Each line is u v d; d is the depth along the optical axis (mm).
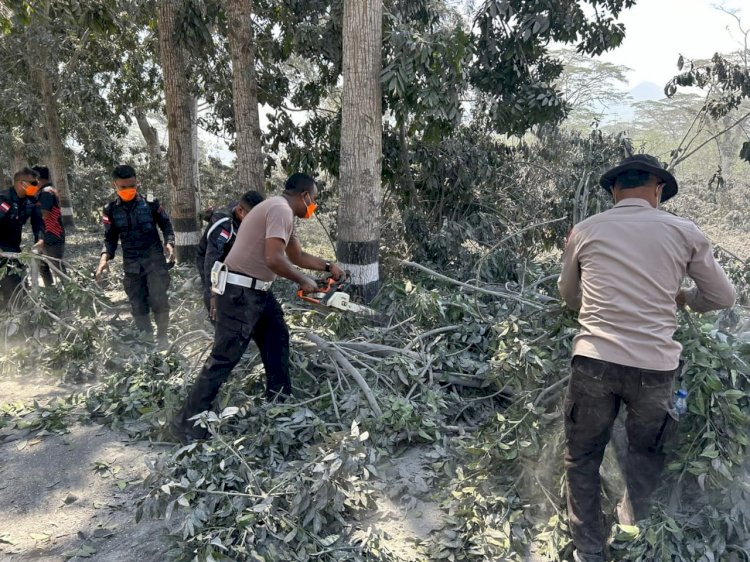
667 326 2254
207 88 9742
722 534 2404
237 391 3641
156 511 2664
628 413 2361
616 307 2254
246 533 2475
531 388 3314
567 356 3283
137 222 5109
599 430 2355
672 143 31984
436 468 3176
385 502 2947
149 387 3855
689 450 2525
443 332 4305
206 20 7863
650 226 2281
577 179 7184
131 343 5207
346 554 2488
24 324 5027
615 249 2301
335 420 3553
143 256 5199
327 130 7961
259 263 3256
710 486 2484
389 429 3406
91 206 17875
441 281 5824
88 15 6465
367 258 5422
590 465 2434
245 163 7219
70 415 3955
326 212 8781
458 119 6125
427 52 5473
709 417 2502
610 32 7602
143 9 9508
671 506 2537
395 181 7355
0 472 3289
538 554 2543
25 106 13422
